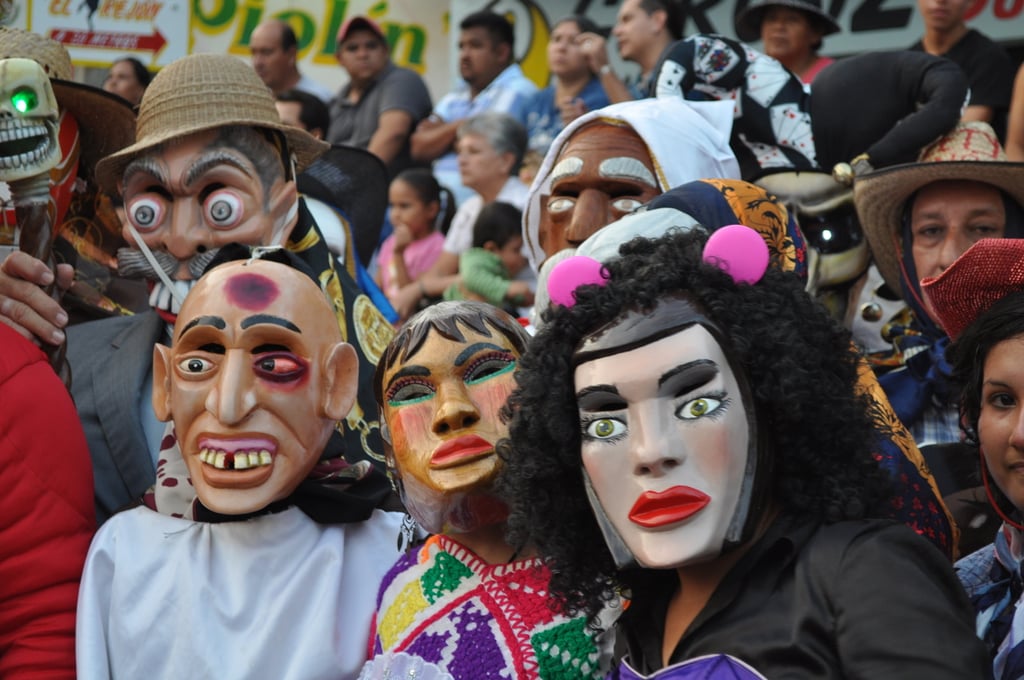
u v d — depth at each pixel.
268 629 2.15
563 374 1.74
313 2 6.75
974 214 2.94
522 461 1.81
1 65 2.48
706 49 3.57
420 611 2.06
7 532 2.25
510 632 1.99
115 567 2.27
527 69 6.55
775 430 1.70
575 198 2.85
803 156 3.53
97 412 2.74
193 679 2.14
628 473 1.69
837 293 3.40
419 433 2.06
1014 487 1.89
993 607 1.99
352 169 3.78
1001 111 4.48
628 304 1.71
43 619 2.25
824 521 1.66
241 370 2.18
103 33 5.39
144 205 2.74
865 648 1.50
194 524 2.28
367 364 2.92
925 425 2.85
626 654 1.79
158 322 2.83
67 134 2.87
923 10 4.55
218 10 6.60
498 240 4.71
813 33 4.49
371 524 2.34
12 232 2.56
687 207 2.21
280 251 2.36
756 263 1.72
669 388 1.67
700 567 1.71
